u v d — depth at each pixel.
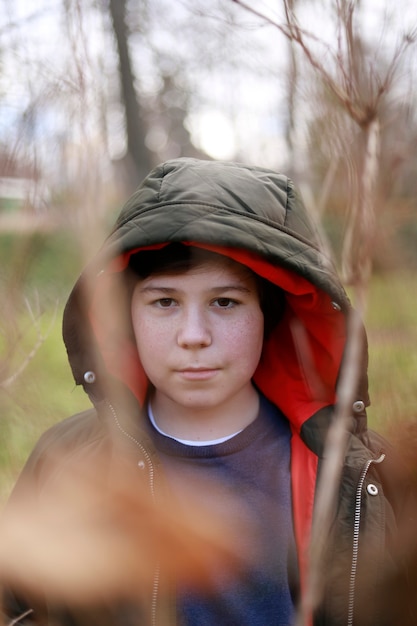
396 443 0.71
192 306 0.82
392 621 0.74
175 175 0.86
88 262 0.59
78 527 0.70
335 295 0.83
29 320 0.67
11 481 0.85
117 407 0.88
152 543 0.71
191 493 0.86
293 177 0.88
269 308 0.92
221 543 0.80
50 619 0.74
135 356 0.94
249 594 0.80
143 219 0.82
